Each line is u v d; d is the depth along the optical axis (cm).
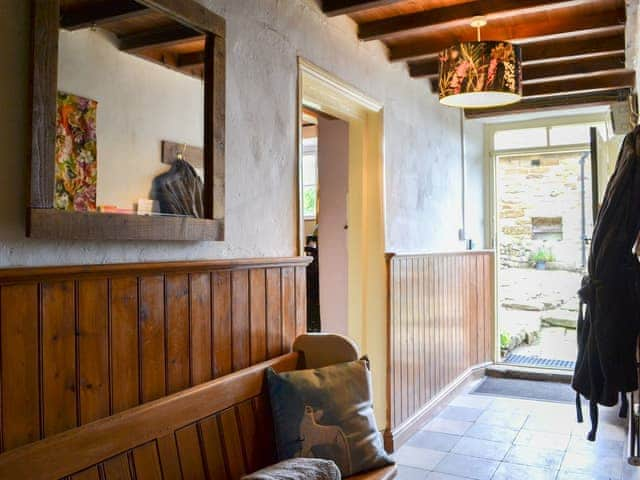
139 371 164
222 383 187
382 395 352
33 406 135
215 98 195
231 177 210
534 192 681
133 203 165
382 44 355
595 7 304
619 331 260
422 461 336
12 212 135
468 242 528
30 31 138
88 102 152
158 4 171
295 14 257
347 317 397
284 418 198
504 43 286
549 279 675
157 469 160
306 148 696
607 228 264
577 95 479
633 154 260
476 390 498
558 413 427
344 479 197
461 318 500
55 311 141
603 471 318
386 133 363
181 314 180
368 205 358
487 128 590
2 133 133
